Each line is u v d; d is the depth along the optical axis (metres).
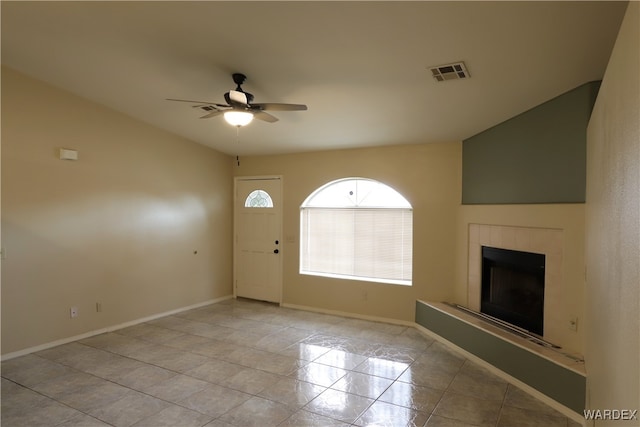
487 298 4.26
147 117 4.85
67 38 3.11
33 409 2.88
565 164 3.19
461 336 4.05
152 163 5.14
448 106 3.71
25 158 3.87
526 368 3.22
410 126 4.35
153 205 5.17
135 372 3.54
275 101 3.86
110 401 3.02
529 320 3.64
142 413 2.85
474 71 2.98
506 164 3.94
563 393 2.88
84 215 4.39
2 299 3.71
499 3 2.15
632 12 1.20
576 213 3.06
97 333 4.53
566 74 2.88
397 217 5.20
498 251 4.06
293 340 4.45
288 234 5.99
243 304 6.08
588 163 2.77
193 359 3.86
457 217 4.75
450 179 4.80
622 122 1.39
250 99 3.44
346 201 5.60
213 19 2.61
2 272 3.71
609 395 1.66
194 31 2.79
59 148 4.13
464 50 2.69
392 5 2.27
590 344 2.54
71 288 4.27
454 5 2.21
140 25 2.81
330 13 2.41
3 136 3.70
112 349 4.09
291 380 3.42
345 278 5.50
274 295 6.13
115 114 4.68
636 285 1.10
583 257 3.01
